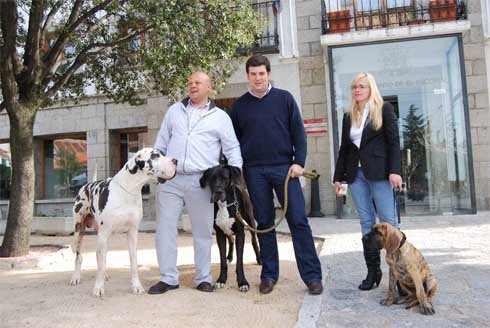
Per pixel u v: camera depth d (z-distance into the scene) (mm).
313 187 11367
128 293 4445
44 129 14320
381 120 3986
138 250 7617
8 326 3549
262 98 4457
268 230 4379
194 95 4516
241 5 7938
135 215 4441
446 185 10836
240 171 4363
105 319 3637
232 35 7691
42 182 14781
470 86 10953
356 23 11164
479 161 10883
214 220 4641
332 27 11180
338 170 4391
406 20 11039
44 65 7379
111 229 4391
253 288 4562
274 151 4398
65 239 9430
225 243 4758
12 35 6625
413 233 7750
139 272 5609
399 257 3602
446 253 5816
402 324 3283
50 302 4207
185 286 4730
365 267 5281
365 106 4133
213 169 4273
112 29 9805
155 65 7375
